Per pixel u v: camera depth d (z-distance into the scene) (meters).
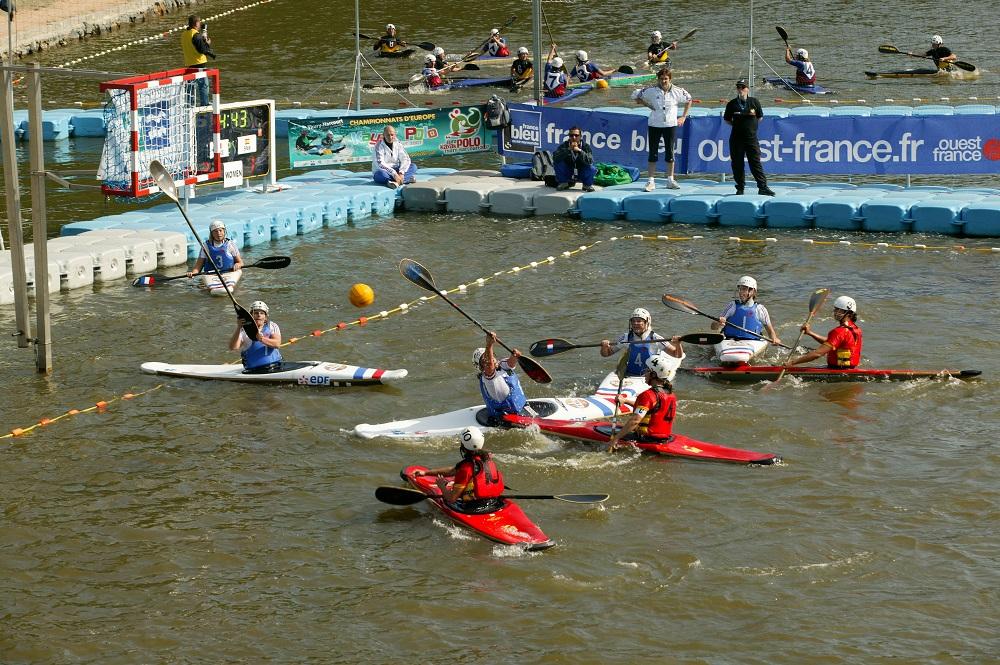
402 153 28.19
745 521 13.09
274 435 15.55
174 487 14.11
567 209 26.55
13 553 12.61
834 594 11.65
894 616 11.26
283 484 14.19
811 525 12.98
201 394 16.92
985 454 14.54
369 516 13.40
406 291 21.56
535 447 15.04
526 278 22.19
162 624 11.36
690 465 14.48
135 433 15.62
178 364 17.95
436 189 27.44
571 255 23.64
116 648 10.98
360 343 18.92
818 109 32.97
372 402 16.62
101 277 22.12
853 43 45.72
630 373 16.84
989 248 23.28
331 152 29.03
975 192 25.97
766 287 21.30
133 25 52.94
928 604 11.44
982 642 10.81
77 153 33.41
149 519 13.34
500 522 12.89
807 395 16.52
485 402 15.86
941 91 37.62
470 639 11.05
